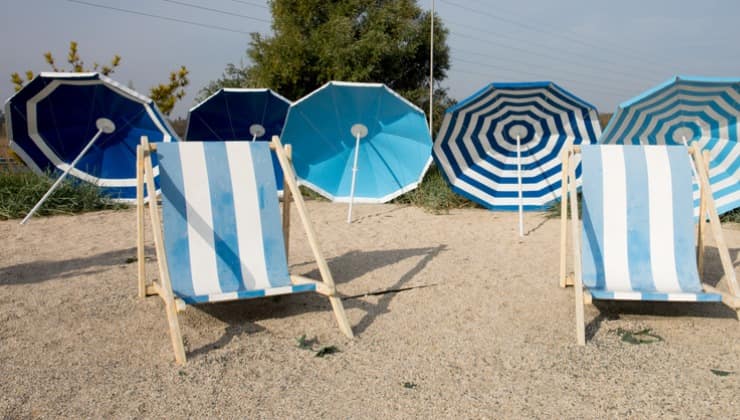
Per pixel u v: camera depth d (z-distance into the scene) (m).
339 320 4.56
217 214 5.11
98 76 9.06
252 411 3.36
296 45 18.98
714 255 6.88
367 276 6.07
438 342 4.37
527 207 9.66
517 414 3.30
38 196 9.47
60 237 7.83
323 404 3.44
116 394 3.54
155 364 3.97
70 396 3.52
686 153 5.36
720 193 8.41
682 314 4.98
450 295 5.45
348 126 9.65
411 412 3.34
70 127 9.94
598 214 5.21
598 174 5.30
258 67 20.02
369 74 19.31
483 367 3.93
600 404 3.41
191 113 9.98
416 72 21.28
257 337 4.46
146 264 6.45
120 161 10.37
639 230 5.18
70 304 5.12
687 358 4.07
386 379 3.76
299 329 4.64
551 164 9.38
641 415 3.28
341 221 9.00
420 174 9.70
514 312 5.00
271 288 4.54
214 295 4.36
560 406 3.39
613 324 4.73
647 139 8.45
